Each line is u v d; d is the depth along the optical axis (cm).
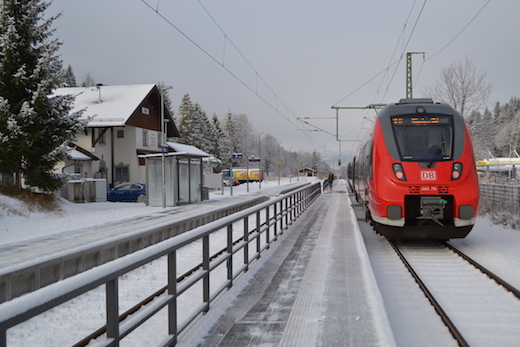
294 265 770
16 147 1803
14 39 1866
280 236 1111
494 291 660
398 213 937
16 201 1689
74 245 1087
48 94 1955
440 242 1119
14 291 650
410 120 998
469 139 973
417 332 492
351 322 462
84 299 642
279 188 4869
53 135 1928
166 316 522
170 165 2281
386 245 1103
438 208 922
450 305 598
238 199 2870
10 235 1282
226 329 452
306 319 477
